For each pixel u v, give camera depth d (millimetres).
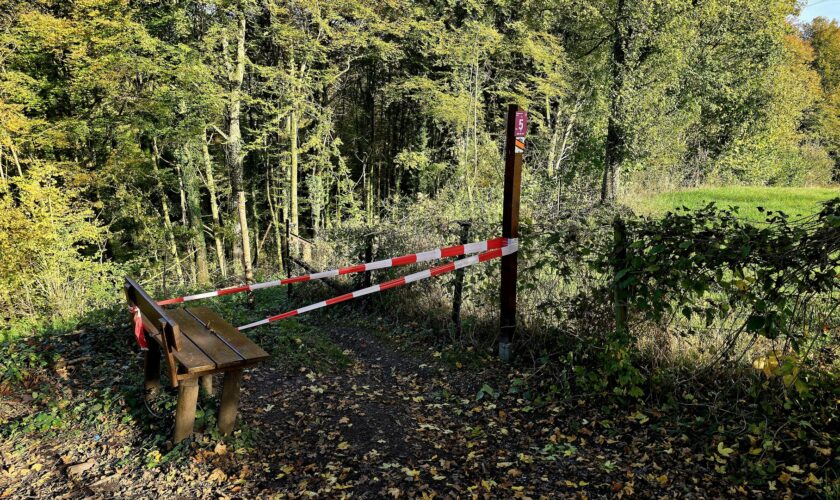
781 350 3816
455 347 5836
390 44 20281
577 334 4859
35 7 14914
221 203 25250
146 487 3486
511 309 5262
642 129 19516
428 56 24906
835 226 3139
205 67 15688
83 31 14266
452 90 23969
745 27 22938
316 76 19672
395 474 3590
